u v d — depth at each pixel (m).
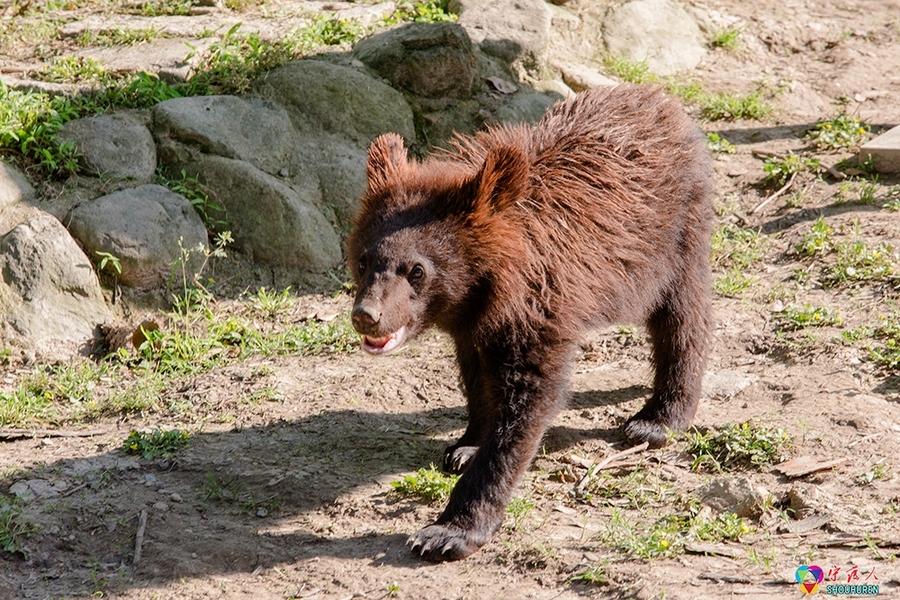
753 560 7.34
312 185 14.80
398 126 15.62
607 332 12.47
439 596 7.43
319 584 7.77
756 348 11.59
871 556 7.34
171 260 13.45
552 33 18.58
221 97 14.98
